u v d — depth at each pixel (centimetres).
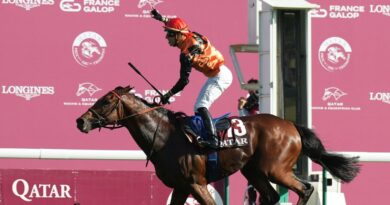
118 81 2939
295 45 2333
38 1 2917
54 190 2284
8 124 2888
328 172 2217
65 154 2386
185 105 2938
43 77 2909
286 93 2328
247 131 2031
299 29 2333
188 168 1966
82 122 1948
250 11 2503
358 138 3027
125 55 2942
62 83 2917
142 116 1988
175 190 2030
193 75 2942
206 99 2025
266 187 2056
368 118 3036
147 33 2948
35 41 2909
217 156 1991
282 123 2059
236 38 2973
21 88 2898
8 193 2262
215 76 2034
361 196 2956
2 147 2875
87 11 2933
